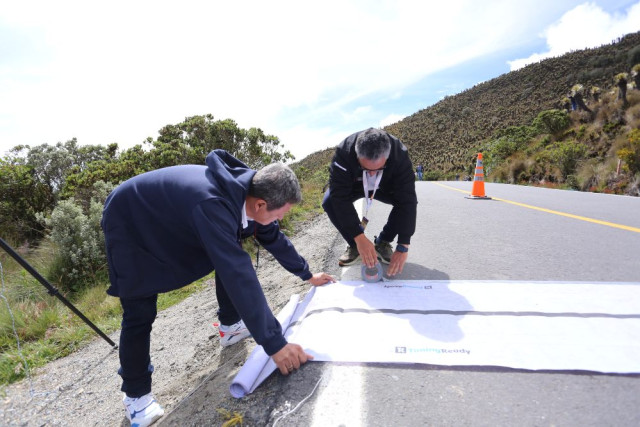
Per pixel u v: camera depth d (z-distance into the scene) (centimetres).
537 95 10525
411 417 132
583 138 1451
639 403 133
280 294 290
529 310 202
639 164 910
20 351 295
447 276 269
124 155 842
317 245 438
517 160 1609
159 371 240
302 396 147
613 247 328
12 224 699
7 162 755
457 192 968
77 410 218
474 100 13538
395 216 278
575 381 146
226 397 157
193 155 724
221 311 227
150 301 171
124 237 156
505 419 129
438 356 166
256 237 207
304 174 1273
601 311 198
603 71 9319
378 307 213
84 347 306
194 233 150
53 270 457
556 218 484
